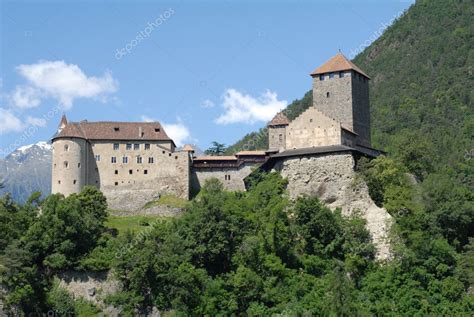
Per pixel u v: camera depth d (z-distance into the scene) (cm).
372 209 12900
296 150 14388
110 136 16588
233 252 12256
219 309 11388
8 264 11738
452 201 12750
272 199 13512
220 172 16712
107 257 12344
